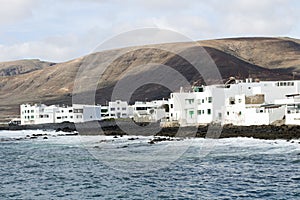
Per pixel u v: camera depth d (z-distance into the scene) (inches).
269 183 1839.3
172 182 1935.3
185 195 1674.5
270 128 3853.3
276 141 3309.5
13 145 4237.2
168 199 1619.1
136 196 1679.4
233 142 3358.8
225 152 2812.5
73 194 1748.3
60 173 2298.2
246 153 2741.1
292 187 1752.0
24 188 1913.1
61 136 5280.5
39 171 2406.5
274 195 1624.0
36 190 1861.5
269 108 4224.9
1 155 3324.3
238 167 2257.6
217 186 1815.9
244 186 1797.5
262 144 3166.8
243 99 4416.8
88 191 1798.7
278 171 2103.8
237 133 3809.1
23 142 4581.7
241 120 4320.9
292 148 2891.2
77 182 2014.0
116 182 1978.3
